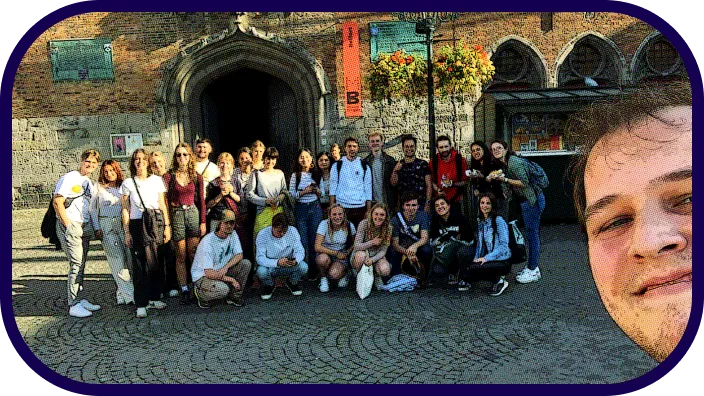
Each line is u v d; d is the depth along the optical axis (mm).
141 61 12336
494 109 8836
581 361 3604
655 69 13039
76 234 4871
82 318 4871
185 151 5238
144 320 4789
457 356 3795
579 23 12711
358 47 12195
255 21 12359
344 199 5973
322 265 5512
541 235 7914
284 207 5695
